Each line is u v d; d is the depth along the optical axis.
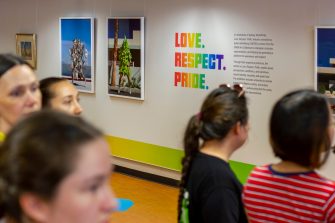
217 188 1.58
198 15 5.64
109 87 6.70
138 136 6.48
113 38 6.52
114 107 6.72
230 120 1.65
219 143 1.69
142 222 4.88
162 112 6.15
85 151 0.59
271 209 1.43
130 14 6.32
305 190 1.37
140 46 6.20
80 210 0.59
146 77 6.25
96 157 0.60
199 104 5.74
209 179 1.61
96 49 6.81
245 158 5.38
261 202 1.45
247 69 5.29
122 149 6.71
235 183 1.64
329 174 4.76
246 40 5.26
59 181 0.58
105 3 6.61
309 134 1.32
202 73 5.68
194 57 5.73
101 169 0.61
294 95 1.38
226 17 5.40
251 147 5.32
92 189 0.60
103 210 0.61
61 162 0.58
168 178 6.23
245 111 1.70
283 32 4.97
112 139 6.81
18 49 7.86
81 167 0.59
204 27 5.61
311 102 1.34
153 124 6.28
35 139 0.59
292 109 1.34
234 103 1.67
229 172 1.65
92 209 0.60
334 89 4.65
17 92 1.26
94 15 6.77
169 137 6.12
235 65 5.39
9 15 7.96
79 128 0.61
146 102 6.31
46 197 0.58
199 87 5.72
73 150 0.59
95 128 0.64
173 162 6.12
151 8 6.08
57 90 1.89
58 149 0.58
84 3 6.87
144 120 6.38
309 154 1.35
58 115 0.63
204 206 1.59
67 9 7.09
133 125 6.52
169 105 6.06
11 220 0.63
